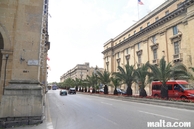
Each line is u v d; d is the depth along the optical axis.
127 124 7.06
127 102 18.42
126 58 46.75
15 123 6.98
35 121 7.27
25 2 8.48
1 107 6.99
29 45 8.15
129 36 46.31
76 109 12.27
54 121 7.93
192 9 24.73
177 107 13.14
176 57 28.09
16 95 7.25
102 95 30.75
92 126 6.80
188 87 18.31
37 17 8.52
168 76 17.16
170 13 29.27
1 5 8.27
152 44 35.25
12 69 7.74
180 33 27.55
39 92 7.65
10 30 8.16
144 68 21.42
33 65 8.03
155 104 15.78
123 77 24.00
